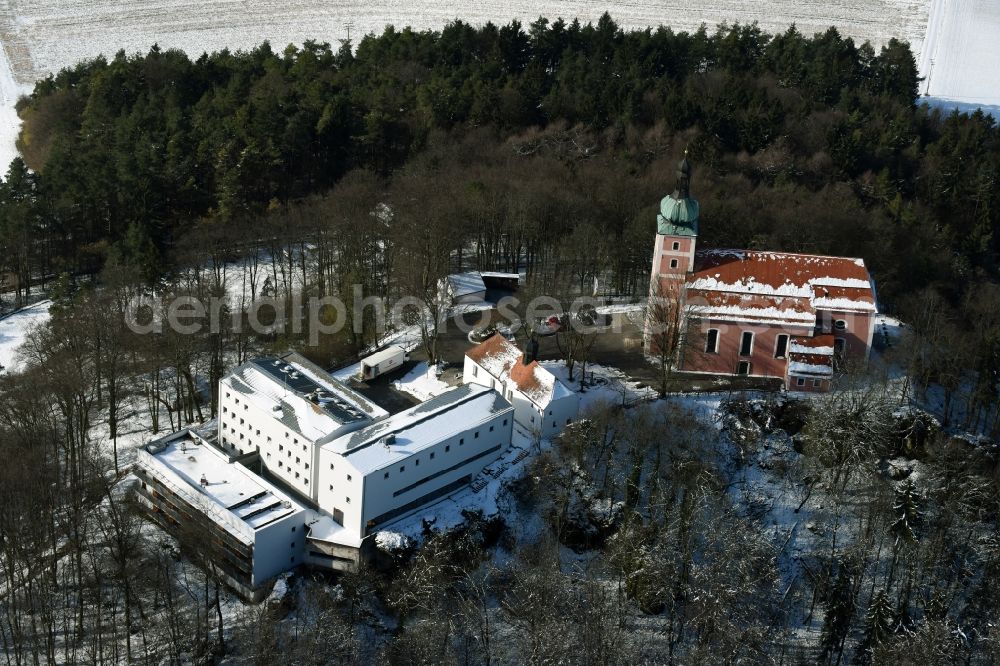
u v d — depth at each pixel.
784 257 192.50
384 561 158.75
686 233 186.75
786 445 177.75
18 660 145.88
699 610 150.12
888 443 178.25
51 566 160.25
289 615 155.38
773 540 167.75
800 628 159.62
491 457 174.25
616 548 161.12
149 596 157.88
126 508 169.62
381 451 160.88
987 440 181.25
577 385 186.00
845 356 188.88
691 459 167.75
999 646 149.75
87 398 194.88
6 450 165.62
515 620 154.62
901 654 145.75
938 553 165.38
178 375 189.25
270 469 173.25
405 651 148.62
